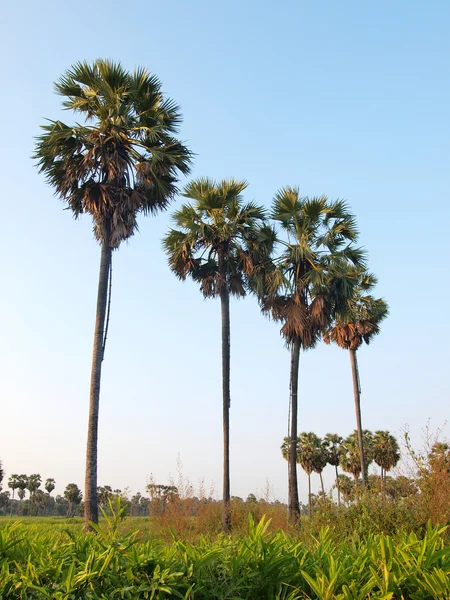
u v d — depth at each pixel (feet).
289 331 69.72
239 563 13.91
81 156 51.24
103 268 49.21
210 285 75.77
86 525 24.44
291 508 63.93
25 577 12.78
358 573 13.47
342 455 188.24
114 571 13.19
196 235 72.90
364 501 28.71
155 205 54.24
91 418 44.68
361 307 110.93
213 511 52.70
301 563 14.40
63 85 52.13
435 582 12.28
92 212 50.24
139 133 53.36
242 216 73.36
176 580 13.03
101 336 47.29
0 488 307.78
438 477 26.99
